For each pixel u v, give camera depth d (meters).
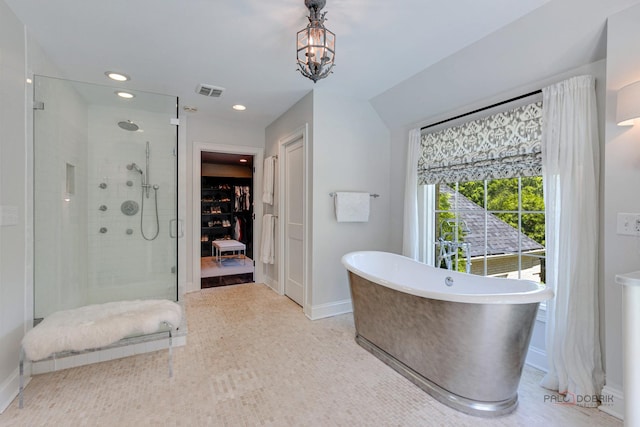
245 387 1.92
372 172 3.45
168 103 3.03
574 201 1.86
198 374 2.06
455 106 2.78
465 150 2.65
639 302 1.29
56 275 2.45
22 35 1.97
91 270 2.92
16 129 1.92
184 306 3.44
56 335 1.76
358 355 2.34
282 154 3.86
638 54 1.57
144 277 3.13
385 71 2.66
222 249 5.97
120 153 3.02
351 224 3.32
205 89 3.07
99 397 1.80
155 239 3.16
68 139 2.59
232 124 4.22
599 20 1.70
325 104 3.14
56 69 2.56
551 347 1.94
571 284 1.84
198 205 4.04
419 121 3.18
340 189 3.24
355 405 1.75
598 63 1.84
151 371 2.10
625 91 1.50
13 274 1.88
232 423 1.59
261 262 4.48
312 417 1.65
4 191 1.79
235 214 7.57
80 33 2.06
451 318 1.72
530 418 1.65
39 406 1.72
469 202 2.82
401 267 2.94
